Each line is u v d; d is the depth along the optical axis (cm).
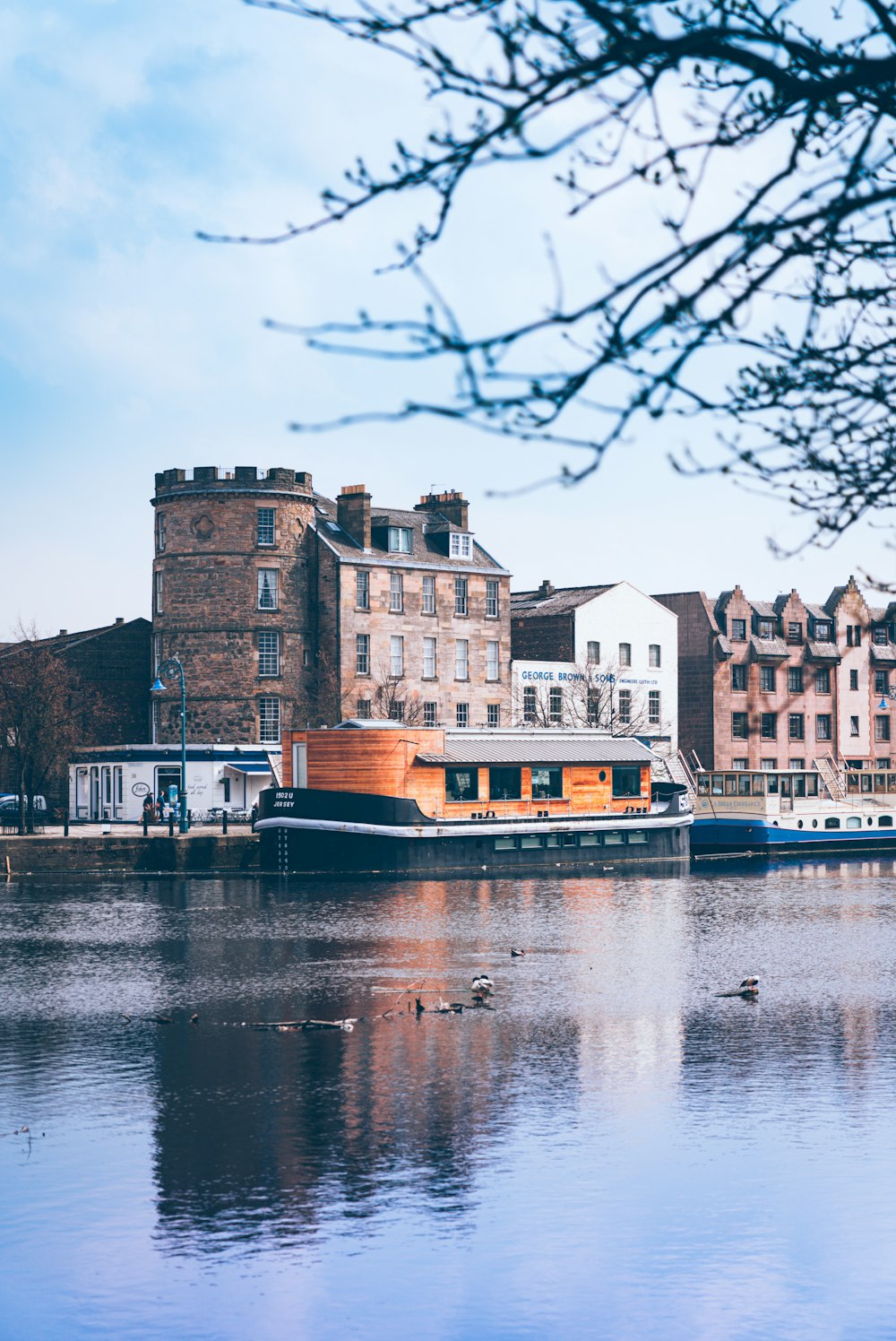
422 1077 2461
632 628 9931
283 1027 2903
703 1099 2292
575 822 6975
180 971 3684
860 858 7906
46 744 7150
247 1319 1473
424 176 553
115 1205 1811
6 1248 1670
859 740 11019
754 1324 1455
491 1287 1553
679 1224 1733
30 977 3584
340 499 9088
